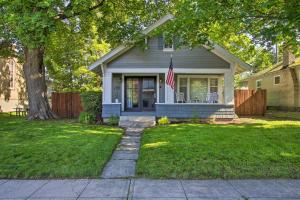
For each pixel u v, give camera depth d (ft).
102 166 23.45
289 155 25.61
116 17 57.62
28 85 55.93
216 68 54.75
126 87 59.82
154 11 59.57
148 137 34.99
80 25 61.98
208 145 29.04
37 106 55.83
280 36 33.47
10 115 71.10
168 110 53.78
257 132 36.73
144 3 57.82
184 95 60.64
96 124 49.06
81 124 47.57
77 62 87.45
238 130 38.68
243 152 26.43
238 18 30.30
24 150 27.63
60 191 18.15
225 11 29.91
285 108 83.25
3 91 82.84
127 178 21.01
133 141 34.47
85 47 85.35
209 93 60.85
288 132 36.47
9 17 36.22
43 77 57.16
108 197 17.03
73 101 65.31
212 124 47.60
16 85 92.02
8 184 19.69
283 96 84.48
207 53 54.70
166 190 18.29
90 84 92.43
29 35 36.58
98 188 18.72
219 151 26.76
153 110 59.47
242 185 19.29
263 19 31.22
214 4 29.73
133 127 46.03
